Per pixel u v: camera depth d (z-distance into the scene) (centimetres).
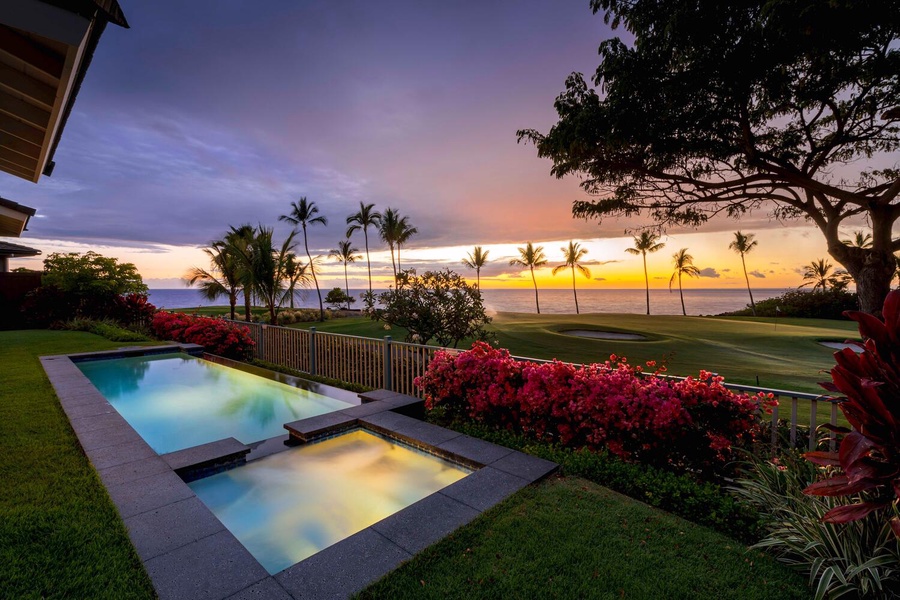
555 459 374
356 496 339
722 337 1847
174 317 1219
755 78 511
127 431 404
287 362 955
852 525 214
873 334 212
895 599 189
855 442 197
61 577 196
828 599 195
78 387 562
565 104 611
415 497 339
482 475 330
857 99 566
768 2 411
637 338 1900
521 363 480
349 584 199
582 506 282
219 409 610
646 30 541
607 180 692
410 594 194
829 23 419
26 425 416
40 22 196
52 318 1352
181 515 258
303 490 347
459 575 208
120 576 198
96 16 213
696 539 245
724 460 357
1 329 1332
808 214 648
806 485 283
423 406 560
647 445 370
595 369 436
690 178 641
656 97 551
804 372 1088
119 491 288
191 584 195
